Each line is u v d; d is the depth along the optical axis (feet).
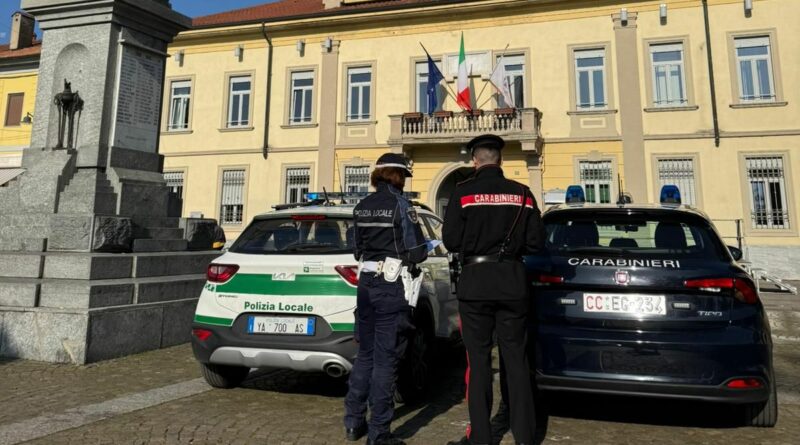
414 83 61.46
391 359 10.36
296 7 72.74
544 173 56.49
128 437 10.60
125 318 17.81
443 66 60.39
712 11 54.13
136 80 24.18
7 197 22.90
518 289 9.68
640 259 10.83
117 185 22.36
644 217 12.09
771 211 51.21
